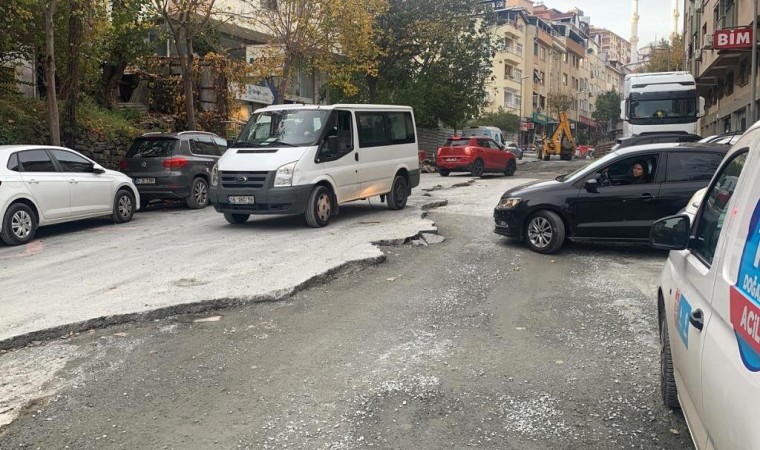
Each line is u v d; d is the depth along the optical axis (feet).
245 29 75.87
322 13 64.03
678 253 12.09
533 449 11.58
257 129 37.65
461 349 16.80
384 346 17.01
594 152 175.63
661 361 13.41
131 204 41.55
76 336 18.01
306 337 17.74
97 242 33.17
